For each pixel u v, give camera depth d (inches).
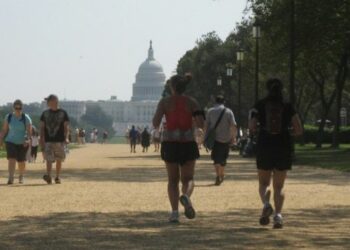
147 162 2928.2
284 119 900.6
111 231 851.4
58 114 1621.6
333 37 3430.1
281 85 913.5
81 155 3981.3
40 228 876.0
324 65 4247.0
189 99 936.9
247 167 2423.7
